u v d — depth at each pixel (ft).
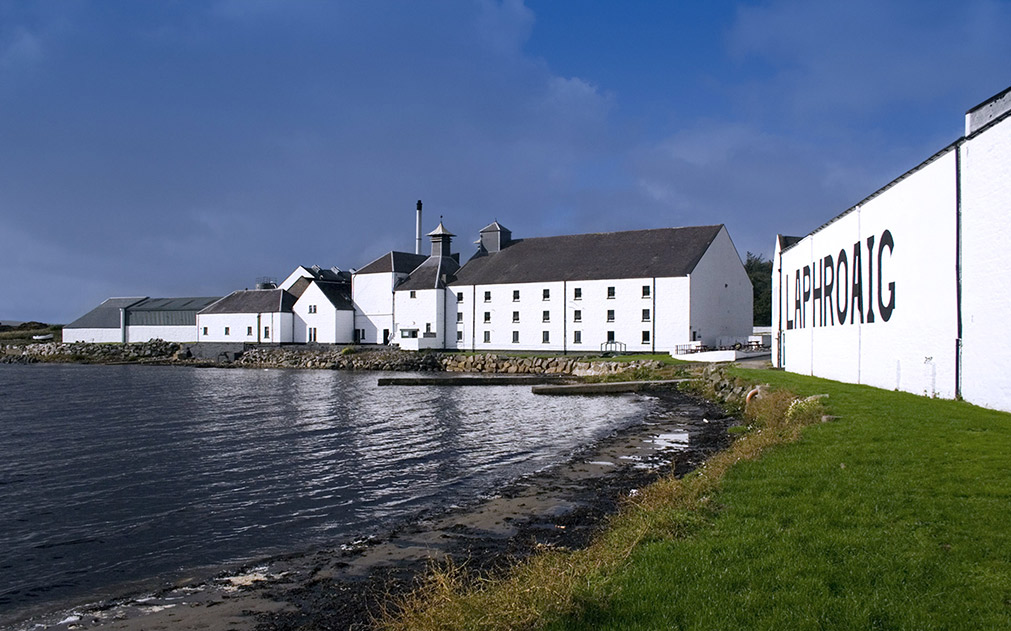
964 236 66.13
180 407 123.75
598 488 54.49
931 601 24.03
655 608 24.29
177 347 314.96
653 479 56.70
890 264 83.61
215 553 41.81
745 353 186.19
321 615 30.66
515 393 151.53
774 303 153.99
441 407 122.62
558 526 43.27
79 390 160.66
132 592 35.32
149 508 53.06
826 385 93.40
